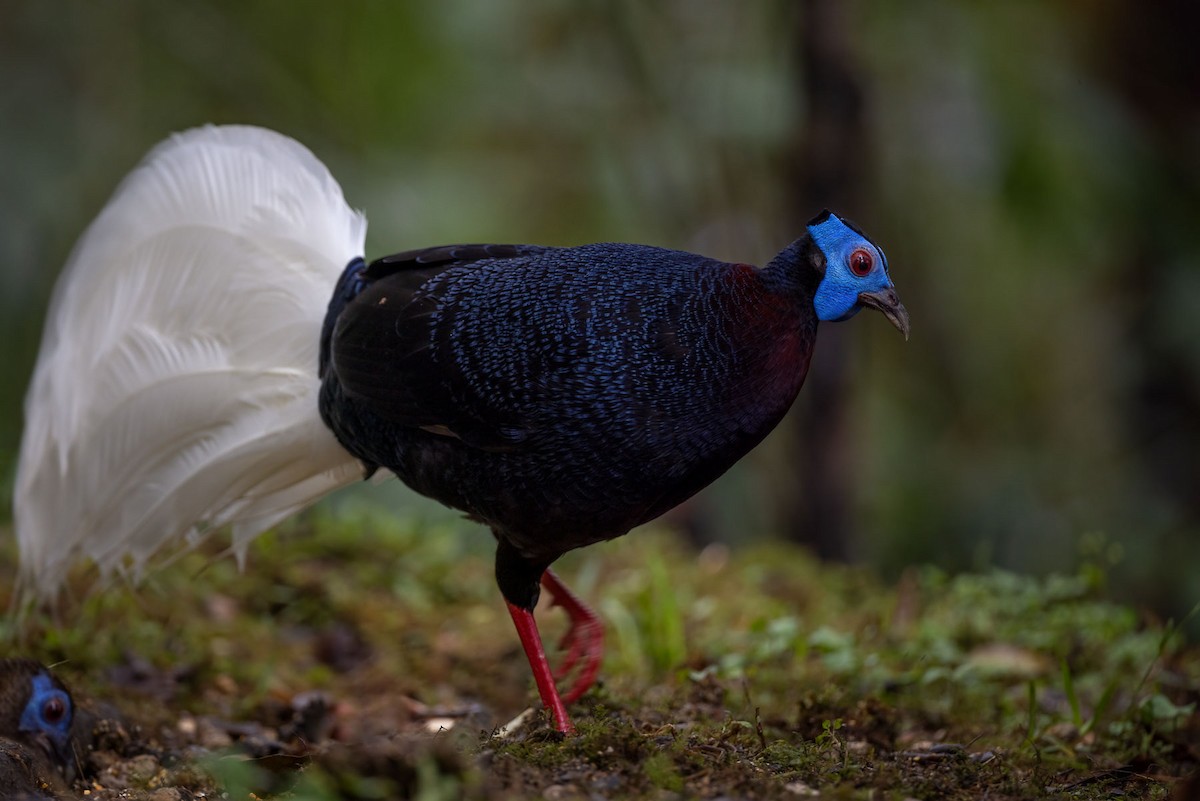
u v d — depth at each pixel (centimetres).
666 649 970
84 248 884
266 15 1692
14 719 726
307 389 848
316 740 858
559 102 1788
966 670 908
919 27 1656
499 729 762
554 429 713
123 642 966
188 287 867
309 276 853
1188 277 1694
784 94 1662
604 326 711
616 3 1755
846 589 1291
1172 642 995
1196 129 1642
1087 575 1082
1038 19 1647
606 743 659
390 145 1748
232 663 984
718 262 734
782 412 728
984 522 1856
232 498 877
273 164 872
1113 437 1867
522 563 788
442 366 735
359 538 1281
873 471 1888
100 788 736
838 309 729
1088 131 1619
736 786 620
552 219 1886
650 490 724
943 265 1845
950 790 656
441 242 1733
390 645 1077
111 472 881
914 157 1761
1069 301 1898
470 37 1745
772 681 909
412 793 606
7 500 1214
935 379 1922
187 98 1694
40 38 1606
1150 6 1591
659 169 1803
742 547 1664
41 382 884
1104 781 721
